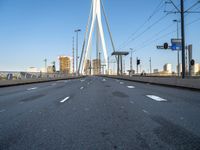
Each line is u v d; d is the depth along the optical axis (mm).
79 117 8352
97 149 4926
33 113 9258
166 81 29125
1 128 6801
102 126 6973
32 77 40312
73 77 76125
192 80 21969
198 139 5609
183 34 27594
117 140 5555
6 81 29062
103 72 146875
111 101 12891
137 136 5895
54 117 8391
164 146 5094
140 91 19781
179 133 6160
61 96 15805
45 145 5203
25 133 6223
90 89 22422
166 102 12406
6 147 5078
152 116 8500
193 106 10906
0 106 11258
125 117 8320
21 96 16062
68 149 4934
